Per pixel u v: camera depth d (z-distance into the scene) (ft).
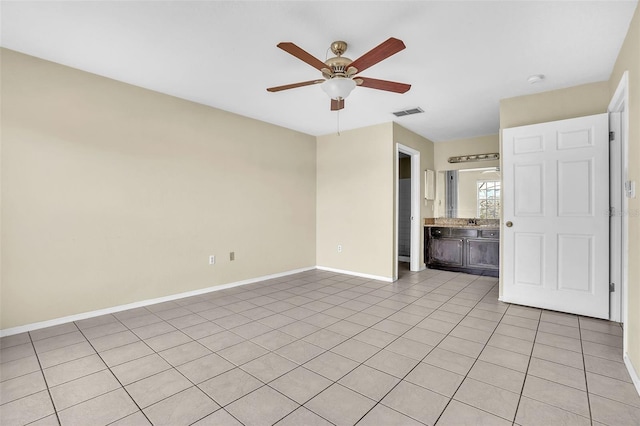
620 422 5.00
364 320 9.59
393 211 14.70
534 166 10.57
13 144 8.29
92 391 5.85
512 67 9.03
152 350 7.54
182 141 11.75
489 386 6.04
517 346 7.77
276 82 10.20
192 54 8.39
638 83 6.30
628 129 7.18
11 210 8.27
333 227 16.93
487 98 11.51
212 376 6.40
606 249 9.44
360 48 7.99
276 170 15.40
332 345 7.85
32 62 8.54
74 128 9.26
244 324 9.23
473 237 16.35
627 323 6.97
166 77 9.86
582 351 7.49
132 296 10.53
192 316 9.88
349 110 13.00
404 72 9.37
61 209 9.07
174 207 11.56
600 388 5.96
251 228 14.26
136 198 10.57
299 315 10.02
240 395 5.75
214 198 12.81
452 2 6.21
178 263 11.71
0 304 8.15
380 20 6.82
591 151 9.59
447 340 8.14
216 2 6.23
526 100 11.08
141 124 10.66
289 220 16.12
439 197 18.76
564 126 10.02
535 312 10.28
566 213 10.03
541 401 5.56
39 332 8.50
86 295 9.55
